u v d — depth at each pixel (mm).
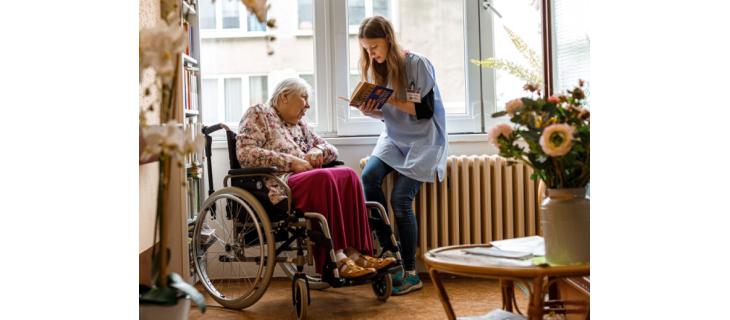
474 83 3998
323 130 4004
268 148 3287
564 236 1685
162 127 1533
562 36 2502
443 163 3641
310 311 3139
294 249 3152
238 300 3166
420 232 3762
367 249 3158
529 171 3789
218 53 3957
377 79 3592
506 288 2152
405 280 3473
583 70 2287
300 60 3986
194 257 3330
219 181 3932
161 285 1657
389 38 3484
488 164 3771
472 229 3850
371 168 3584
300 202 3031
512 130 1717
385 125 3703
